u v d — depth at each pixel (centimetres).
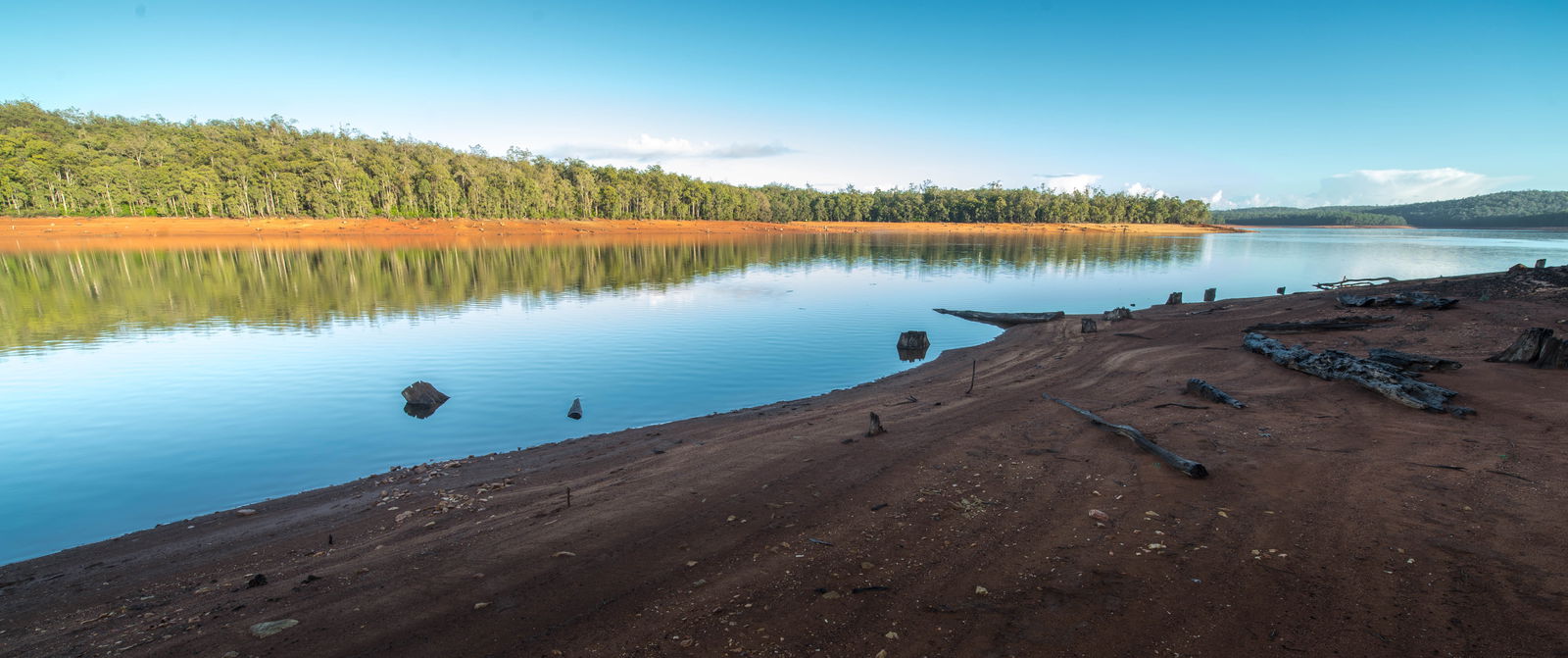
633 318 2655
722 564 562
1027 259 6462
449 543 649
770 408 1343
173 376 1669
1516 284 2097
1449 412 920
